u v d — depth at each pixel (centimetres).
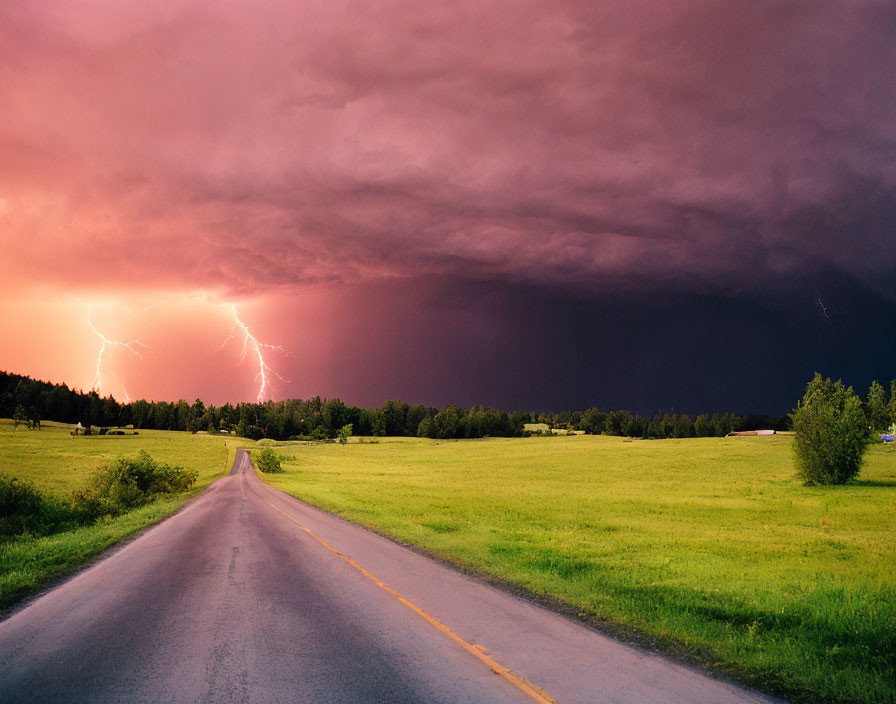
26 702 514
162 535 1781
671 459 7250
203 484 5388
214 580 1063
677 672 591
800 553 1619
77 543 1589
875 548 1716
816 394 9219
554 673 577
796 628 810
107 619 800
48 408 19350
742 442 9506
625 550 1622
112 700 514
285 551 1405
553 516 2497
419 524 2009
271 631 725
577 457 8319
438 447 13650
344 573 1119
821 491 3797
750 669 610
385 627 742
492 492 3853
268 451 7019
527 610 839
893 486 3909
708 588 1102
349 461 9281
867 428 4250
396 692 526
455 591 962
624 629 753
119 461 3753
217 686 543
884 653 712
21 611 864
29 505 2198
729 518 2528
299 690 531
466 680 556
